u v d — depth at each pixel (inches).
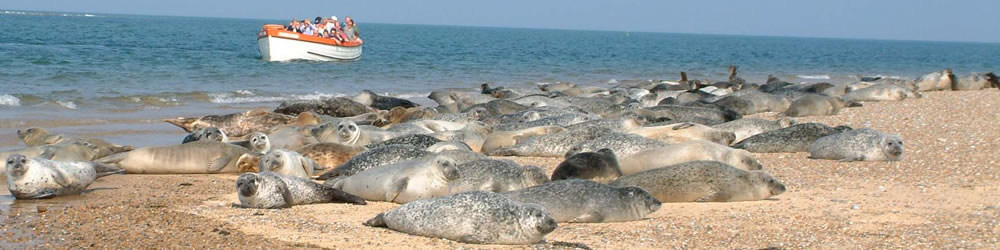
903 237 343.6
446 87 1381.6
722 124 701.3
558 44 4483.3
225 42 2807.6
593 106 940.6
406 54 2405.3
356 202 418.0
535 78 1670.8
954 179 482.9
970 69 2795.3
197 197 441.4
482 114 808.9
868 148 551.5
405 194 415.5
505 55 2628.0
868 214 389.1
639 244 335.3
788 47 5925.2
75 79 1147.9
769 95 965.8
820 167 531.5
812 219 379.2
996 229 355.9
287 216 382.3
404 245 327.3
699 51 4015.8
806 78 1977.1
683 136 619.5
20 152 518.9
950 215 385.4
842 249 327.0
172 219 374.9
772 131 615.8
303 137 642.2
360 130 633.6
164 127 776.9
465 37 5590.6
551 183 383.6
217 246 327.6
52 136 614.2
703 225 367.6
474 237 330.0
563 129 656.4
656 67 2266.2
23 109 834.2
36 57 1509.6
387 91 1259.8
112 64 1435.8
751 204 415.5
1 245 324.8
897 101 955.3
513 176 419.8
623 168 514.0
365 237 340.8
